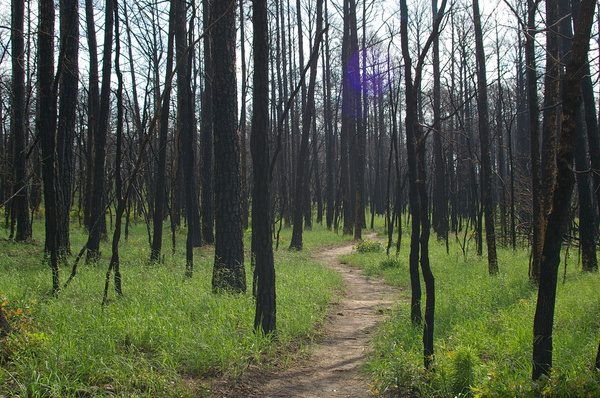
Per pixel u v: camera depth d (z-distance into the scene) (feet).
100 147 35.17
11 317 16.17
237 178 28.02
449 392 13.39
